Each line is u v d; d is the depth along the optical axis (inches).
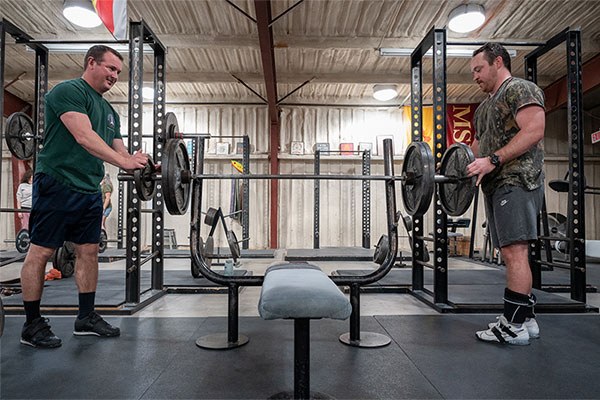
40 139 124.0
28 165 281.1
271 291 45.1
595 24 204.4
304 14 193.5
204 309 101.6
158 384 55.4
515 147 68.9
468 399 51.3
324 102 308.2
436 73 104.8
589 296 121.8
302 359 47.1
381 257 97.8
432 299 107.7
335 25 203.6
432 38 106.6
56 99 69.6
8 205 294.7
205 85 283.4
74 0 168.4
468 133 308.7
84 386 54.7
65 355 66.6
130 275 101.2
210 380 56.8
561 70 261.3
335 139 307.7
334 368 61.2
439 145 104.3
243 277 74.3
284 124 307.9
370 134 308.5
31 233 72.1
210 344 71.4
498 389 54.1
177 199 80.4
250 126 307.3
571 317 92.8
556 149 309.3
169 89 290.8
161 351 68.8
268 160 304.5
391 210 81.4
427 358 65.6
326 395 51.9
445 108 104.3
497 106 76.1
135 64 103.7
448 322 87.9
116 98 304.3
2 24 100.1
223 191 299.7
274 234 291.4
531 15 195.3
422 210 79.7
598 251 102.0
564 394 52.7
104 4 120.4
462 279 143.1
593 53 231.5
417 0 182.9
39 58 126.6
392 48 207.2
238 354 67.4
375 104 307.3
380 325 85.3
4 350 69.0
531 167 71.9
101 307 95.7
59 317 92.5
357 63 250.4
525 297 72.4
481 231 303.1
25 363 63.0
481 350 69.6
